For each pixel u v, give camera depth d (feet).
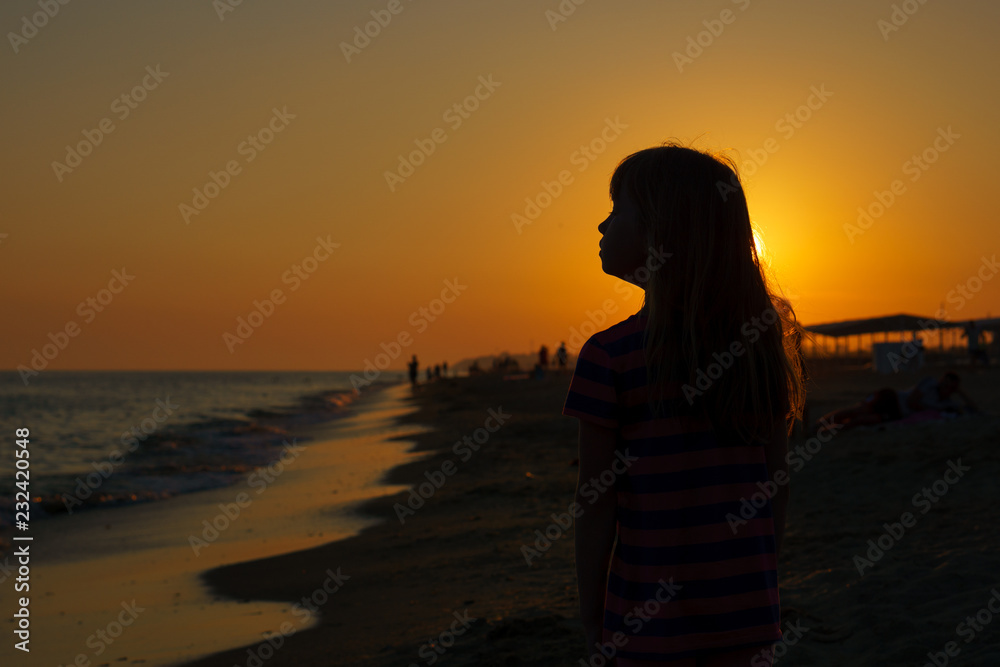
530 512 28.37
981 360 125.08
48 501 38.01
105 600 20.24
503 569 19.71
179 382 461.37
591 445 5.08
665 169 5.31
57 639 16.81
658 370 4.92
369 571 21.35
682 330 5.00
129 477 47.78
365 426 92.02
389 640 14.48
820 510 23.21
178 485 44.73
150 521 33.71
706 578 4.85
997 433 31.60
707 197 5.20
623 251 5.43
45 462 59.16
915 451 30.63
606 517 5.12
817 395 73.26
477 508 30.22
